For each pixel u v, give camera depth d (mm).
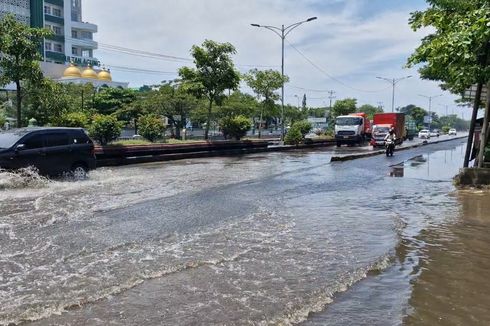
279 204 10234
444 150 35719
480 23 9836
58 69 69812
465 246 6703
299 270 5477
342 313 4258
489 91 13523
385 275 5383
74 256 5883
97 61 87000
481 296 4746
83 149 14969
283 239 6980
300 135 38812
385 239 7078
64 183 13367
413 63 12852
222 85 31562
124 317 4059
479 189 13039
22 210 8977
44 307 4242
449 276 5363
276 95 46188
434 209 9797
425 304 4508
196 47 30688
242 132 35219
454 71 12391
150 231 7344
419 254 6273
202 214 8867
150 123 28469
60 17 79312
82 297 4496
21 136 13211
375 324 4031
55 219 8156
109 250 6184
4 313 4094
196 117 50438
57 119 21188
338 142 42875
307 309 4328
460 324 4066
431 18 13008
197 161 23453
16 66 18500
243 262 5758
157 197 10906
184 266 5535
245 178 15312
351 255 6160
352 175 16766
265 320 4051
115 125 23531
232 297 4570
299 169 18969
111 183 13531
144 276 5141
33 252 6043
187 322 3973
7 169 12531
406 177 16281
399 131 43531
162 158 23672
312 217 8781
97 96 51656
